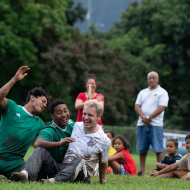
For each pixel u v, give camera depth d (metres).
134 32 59.16
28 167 7.67
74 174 7.92
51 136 8.35
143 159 14.70
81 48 49.09
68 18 65.56
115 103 50.19
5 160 8.63
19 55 39.72
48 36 46.28
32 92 9.05
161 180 9.70
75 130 8.52
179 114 56.75
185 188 8.08
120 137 13.31
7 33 39.66
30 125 8.91
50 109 8.59
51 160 8.10
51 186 6.88
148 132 14.45
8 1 41.84
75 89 49.25
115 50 54.50
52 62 43.88
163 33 54.56
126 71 53.31
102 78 49.72
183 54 55.44
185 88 56.12
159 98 14.52
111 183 8.77
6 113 8.78
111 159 12.59
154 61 55.78
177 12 54.69
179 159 12.84
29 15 41.97
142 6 59.72
